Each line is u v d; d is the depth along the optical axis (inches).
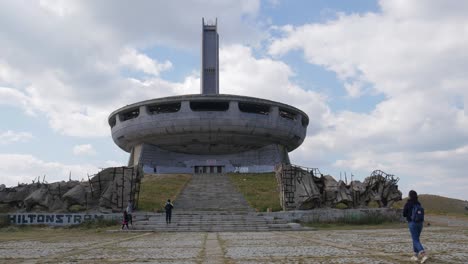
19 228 1134.4
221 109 2731.3
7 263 415.2
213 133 2647.6
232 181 1945.1
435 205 2198.6
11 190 1369.3
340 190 1360.7
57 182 1346.0
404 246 540.4
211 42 3321.9
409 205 417.4
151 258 446.9
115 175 1318.9
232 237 789.2
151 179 1998.0
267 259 423.2
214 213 1269.7
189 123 2605.8
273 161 2738.7
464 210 2102.6
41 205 1284.4
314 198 1300.4
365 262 388.5
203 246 592.7
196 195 1628.9
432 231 877.2
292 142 2942.9
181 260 426.0
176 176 2091.5
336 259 413.4
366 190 1425.9
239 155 2864.2
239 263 394.3
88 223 1169.4
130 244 645.9
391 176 1482.5
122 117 2876.5
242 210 1382.9
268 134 2711.6
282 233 911.7
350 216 1237.7
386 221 1263.5
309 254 461.1
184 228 1055.6
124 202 1295.5
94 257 462.0
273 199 1537.9
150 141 2763.3
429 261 392.2
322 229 1050.1
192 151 2834.6
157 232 997.2
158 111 2785.4
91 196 1293.1
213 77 3260.3
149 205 1438.2
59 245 637.9
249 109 2795.3
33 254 500.4
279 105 2741.1
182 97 2625.5
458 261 391.5
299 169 1338.6
